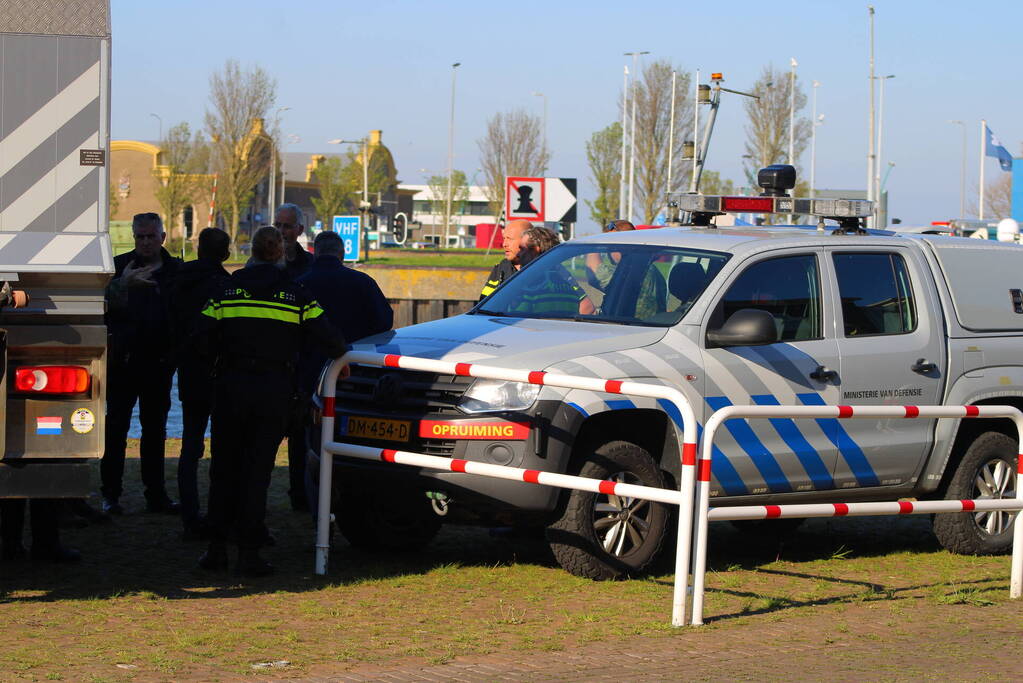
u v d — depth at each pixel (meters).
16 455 7.05
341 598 7.99
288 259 11.27
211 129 81.88
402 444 8.47
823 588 8.70
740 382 8.91
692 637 7.17
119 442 10.66
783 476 9.14
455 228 109.31
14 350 7.03
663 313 9.02
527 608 7.82
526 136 85.69
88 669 6.20
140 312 10.48
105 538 9.79
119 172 99.44
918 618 7.86
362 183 99.75
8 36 7.05
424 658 6.60
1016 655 6.94
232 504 8.65
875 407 7.82
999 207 74.81
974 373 10.09
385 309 10.55
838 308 9.55
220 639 6.86
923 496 10.20
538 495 8.24
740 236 9.65
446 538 10.26
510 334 8.88
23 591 7.95
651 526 8.67
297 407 8.54
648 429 8.83
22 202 7.07
